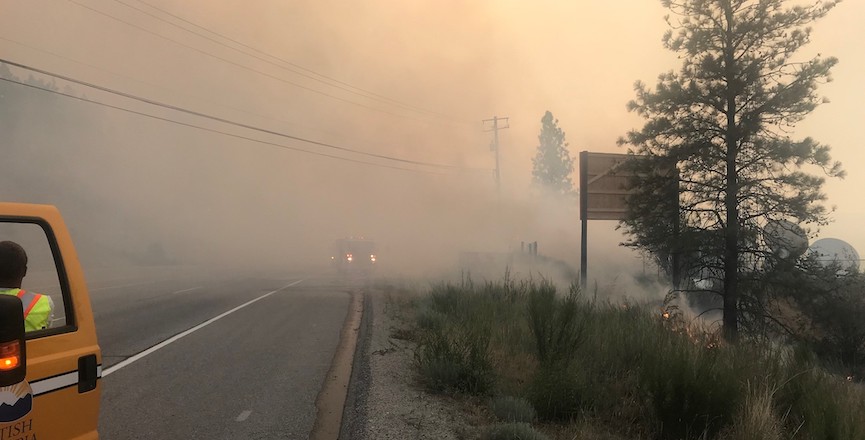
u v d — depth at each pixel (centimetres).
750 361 663
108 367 729
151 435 479
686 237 1636
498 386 645
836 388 632
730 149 1620
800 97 1521
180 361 773
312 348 892
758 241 1617
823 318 1502
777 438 492
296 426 512
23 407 243
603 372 705
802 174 1546
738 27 1614
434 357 679
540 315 782
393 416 535
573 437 496
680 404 521
